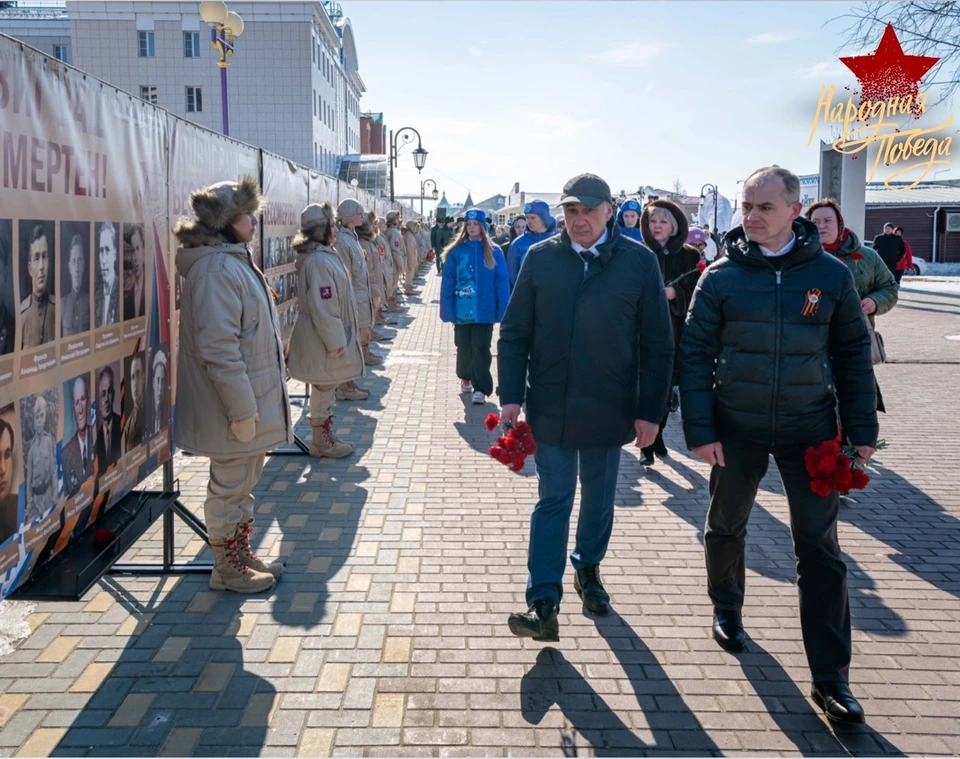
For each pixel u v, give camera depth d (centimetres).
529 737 321
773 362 348
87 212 362
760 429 353
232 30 1439
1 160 294
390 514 564
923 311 2036
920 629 411
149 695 345
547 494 397
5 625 403
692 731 326
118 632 397
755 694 352
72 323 354
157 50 5206
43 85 321
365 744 314
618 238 397
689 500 604
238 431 407
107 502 400
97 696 344
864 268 579
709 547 393
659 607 430
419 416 870
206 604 428
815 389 348
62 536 359
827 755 313
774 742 320
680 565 484
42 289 327
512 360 404
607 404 391
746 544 521
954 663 379
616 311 387
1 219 295
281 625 405
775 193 339
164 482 472
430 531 532
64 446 353
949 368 1194
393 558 489
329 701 342
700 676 365
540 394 398
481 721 330
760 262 350
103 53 5178
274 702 340
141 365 429
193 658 374
